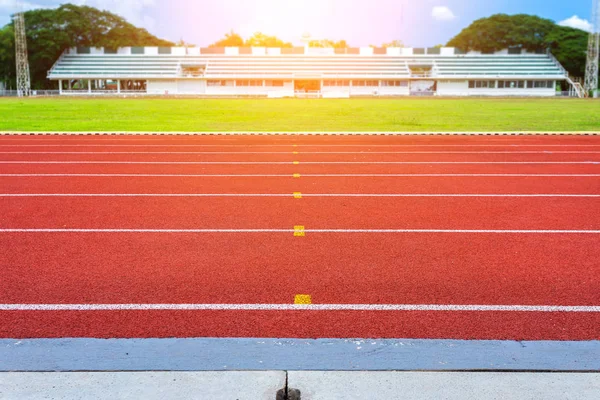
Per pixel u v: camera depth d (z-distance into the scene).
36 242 5.99
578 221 7.00
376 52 81.38
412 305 4.26
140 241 6.04
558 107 41.88
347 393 2.90
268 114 32.50
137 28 91.75
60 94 72.56
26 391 2.90
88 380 3.02
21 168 11.38
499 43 86.56
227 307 4.21
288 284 4.71
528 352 3.39
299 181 9.90
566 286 4.68
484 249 5.76
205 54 80.00
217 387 2.96
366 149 14.90
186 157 13.09
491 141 17.08
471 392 2.91
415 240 6.10
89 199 8.32
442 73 78.62
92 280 4.80
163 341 3.54
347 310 4.16
